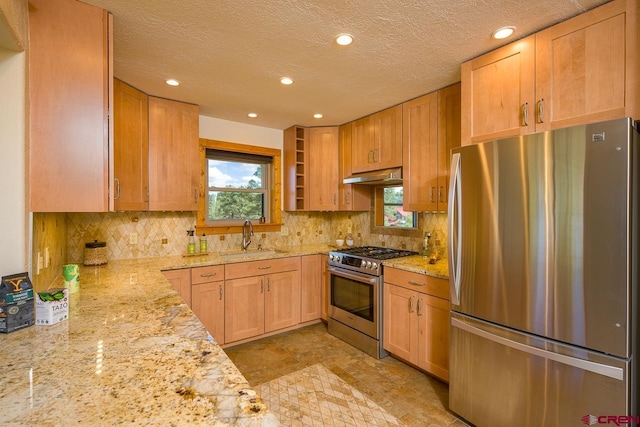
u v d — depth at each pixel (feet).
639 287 4.34
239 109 9.85
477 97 6.30
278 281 10.36
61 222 7.17
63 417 2.17
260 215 12.29
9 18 3.48
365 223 12.16
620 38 4.48
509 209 5.14
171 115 8.86
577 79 4.91
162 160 8.64
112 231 9.00
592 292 4.32
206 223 10.99
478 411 5.74
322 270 11.38
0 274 4.01
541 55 5.32
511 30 5.40
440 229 9.55
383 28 5.40
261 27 5.37
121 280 6.48
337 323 10.38
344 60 6.57
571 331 4.51
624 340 4.09
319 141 11.89
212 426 2.10
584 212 4.37
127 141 7.60
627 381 4.09
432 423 6.16
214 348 3.31
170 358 3.07
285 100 9.04
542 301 4.79
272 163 12.37
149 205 8.38
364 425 6.09
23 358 3.04
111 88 4.94
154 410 2.27
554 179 4.64
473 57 6.39
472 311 5.73
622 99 4.45
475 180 5.61
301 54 6.32
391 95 8.68
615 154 4.12
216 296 9.03
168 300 5.04
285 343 9.93
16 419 2.14
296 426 6.05
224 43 5.89
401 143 9.25
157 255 9.74
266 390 7.29
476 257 5.62
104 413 2.22
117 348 3.28
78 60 4.66
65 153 4.57
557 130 4.61
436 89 8.21
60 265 7.01
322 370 8.23
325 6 4.80
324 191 11.86
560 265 4.60
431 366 7.48
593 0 4.59
